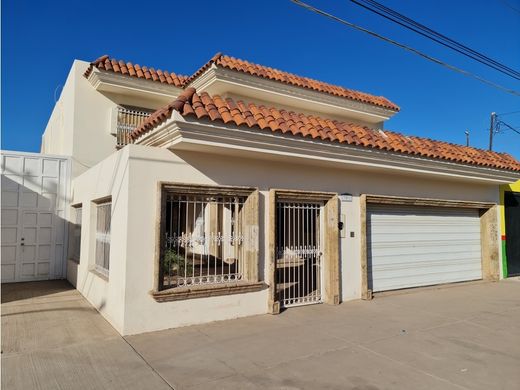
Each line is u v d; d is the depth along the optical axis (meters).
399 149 8.39
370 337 5.91
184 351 5.20
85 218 8.97
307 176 8.00
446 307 8.05
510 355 5.20
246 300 6.96
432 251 10.62
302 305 7.92
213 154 6.83
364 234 8.75
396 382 4.32
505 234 12.36
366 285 8.67
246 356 5.05
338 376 4.46
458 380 4.38
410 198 9.77
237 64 9.88
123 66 11.21
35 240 10.57
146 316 5.95
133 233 5.96
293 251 8.00
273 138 6.67
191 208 8.30
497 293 9.76
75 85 10.97
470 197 11.41
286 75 10.92
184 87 11.37
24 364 4.75
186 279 6.68
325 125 8.04
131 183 6.01
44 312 7.12
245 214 7.20
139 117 11.54
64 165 10.91
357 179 8.84
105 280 6.98
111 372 4.54
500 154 11.82
